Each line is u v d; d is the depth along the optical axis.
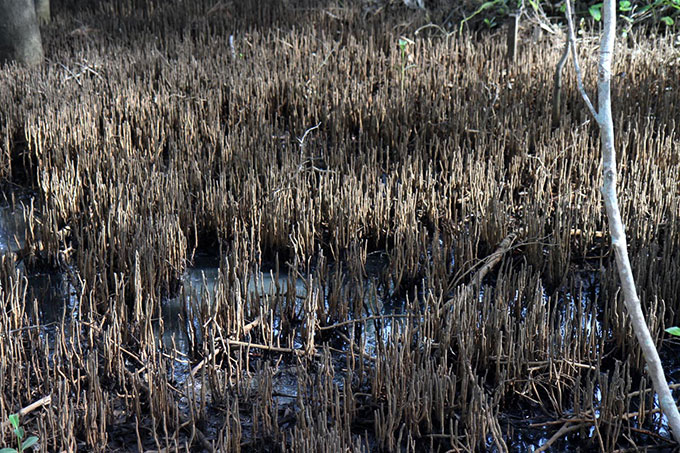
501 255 4.95
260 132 6.84
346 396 3.57
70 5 12.28
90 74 8.67
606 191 2.53
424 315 4.07
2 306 4.12
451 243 5.33
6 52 8.89
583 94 2.56
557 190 6.01
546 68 7.85
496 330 3.93
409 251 4.89
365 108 7.27
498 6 9.92
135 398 3.62
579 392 3.55
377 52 8.91
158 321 4.64
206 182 5.77
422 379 3.56
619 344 4.09
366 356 4.09
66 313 4.72
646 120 6.76
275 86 7.89
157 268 4.90
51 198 5.79
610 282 4.53
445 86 7.85
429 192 5.69
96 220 5.58
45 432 3.30
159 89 7.96
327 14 10.54
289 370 4.08
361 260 5.09
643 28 9.07
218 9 11.25
